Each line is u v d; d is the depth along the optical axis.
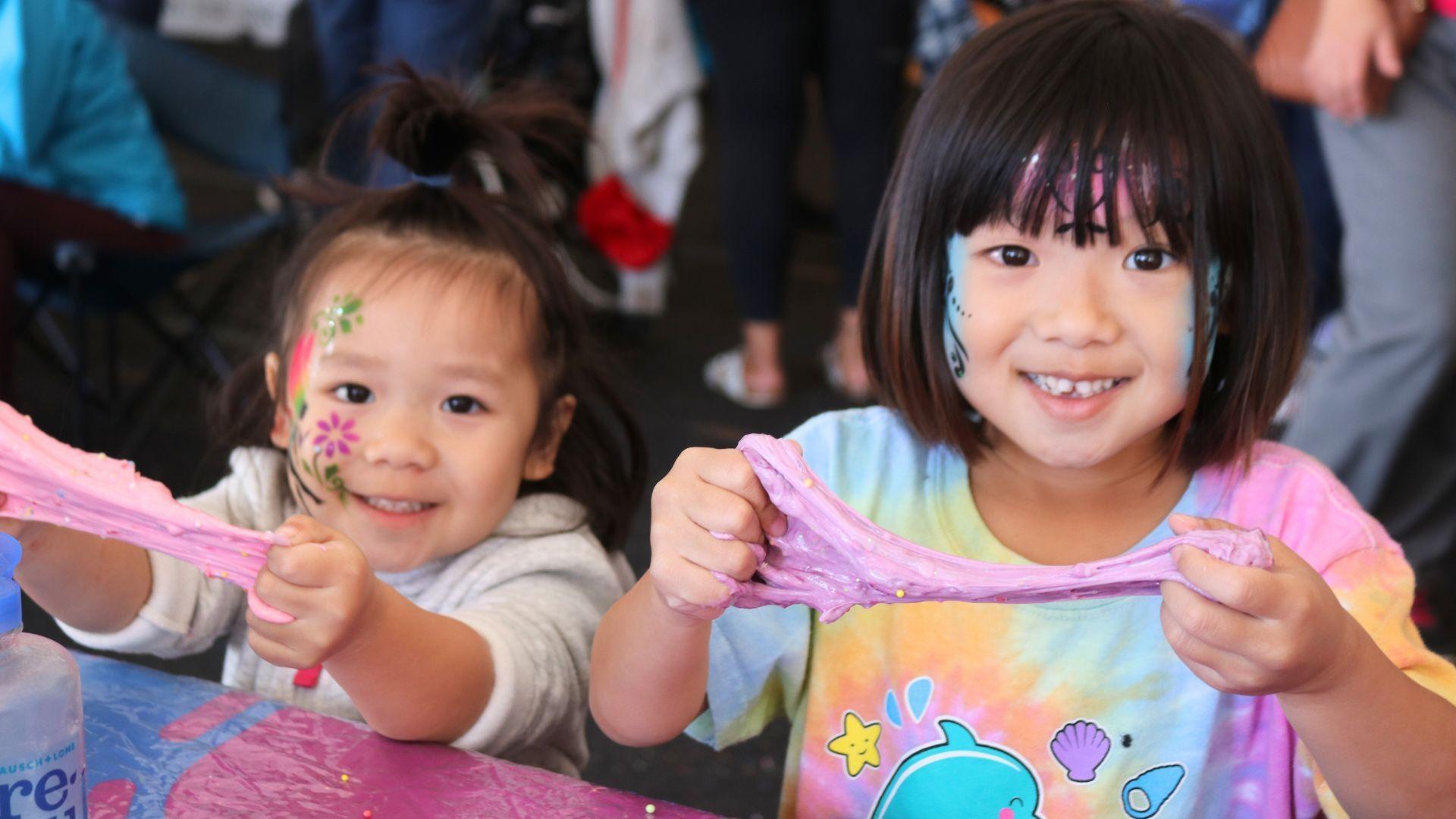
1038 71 0.95
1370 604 0.99
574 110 1.53
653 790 2.07
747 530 0.86
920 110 1.03
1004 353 0.97
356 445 1.22
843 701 1.09
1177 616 0.79
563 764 1.28
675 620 0.97
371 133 1.37
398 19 3.29
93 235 2.63
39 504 0.89
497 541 1.29
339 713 1.26
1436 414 2.41
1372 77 2.05
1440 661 0.96
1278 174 0.96
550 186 1.49
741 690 1.09
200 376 3.21
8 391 2.66
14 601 0.76
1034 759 1.05
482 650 1.13
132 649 1.20
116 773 0.91
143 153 2.89
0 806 0.75
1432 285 2.15
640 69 3.54
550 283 1.31
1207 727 1.03
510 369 1.25
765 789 2.09
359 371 1.22
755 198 3.37
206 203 5.07
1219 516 1.06
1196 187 0.92
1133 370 0.95
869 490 1.12
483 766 0.94
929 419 1.06
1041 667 1.05
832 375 3.71
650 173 3.73
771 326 3.51
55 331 3.38
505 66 2.75
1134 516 1.07
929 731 1.07
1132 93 0.93
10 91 2.65
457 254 1.26
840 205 3.36
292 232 2.85
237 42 7.66
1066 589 0.81
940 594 0.82
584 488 1.41
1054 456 0.97
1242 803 1.04
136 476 0.90
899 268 1.04
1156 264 0.94
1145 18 0.99
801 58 3.26
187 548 0.91
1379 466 2.33
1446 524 2.47
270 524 1.33
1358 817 0.92
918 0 3.16
